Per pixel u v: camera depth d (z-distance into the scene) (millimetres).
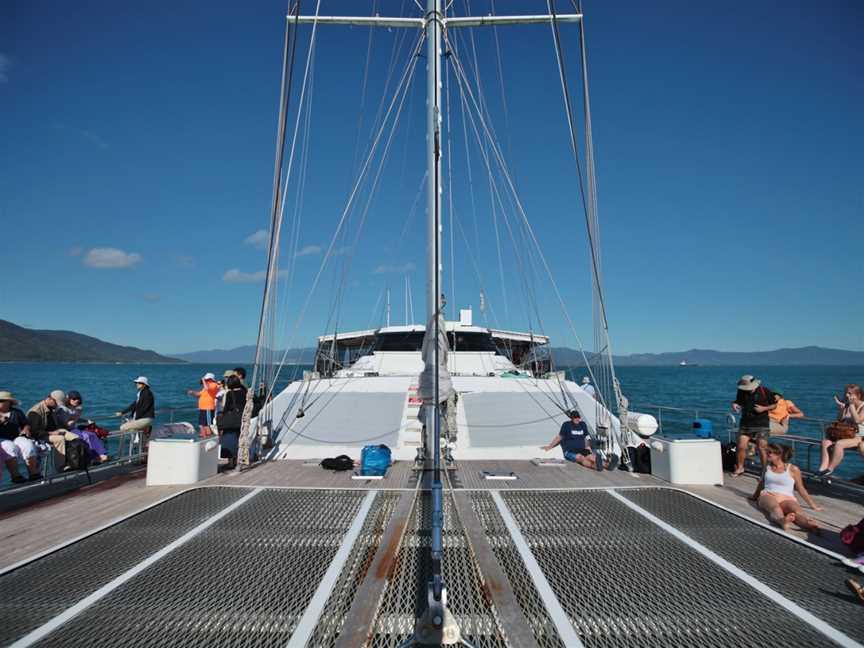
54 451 6973
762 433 7246
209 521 5020
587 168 7836
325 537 4570
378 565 3934
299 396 10203
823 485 6754
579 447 7766
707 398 34844
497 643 2963
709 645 2957
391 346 12711
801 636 3035
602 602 3422
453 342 12477
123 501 5793
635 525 4883
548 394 10156
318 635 3051
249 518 5094
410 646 2916
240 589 3605
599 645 2953
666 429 20141
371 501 5641
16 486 6312
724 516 5176
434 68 6316
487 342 12602
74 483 6824
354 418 9156
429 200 6078
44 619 3223
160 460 6582
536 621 3186
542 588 3619
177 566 3979
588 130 7855
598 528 4793
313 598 3480
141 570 3908
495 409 9445
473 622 3156
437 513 3152
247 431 7281
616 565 3992
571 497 5820
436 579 3000
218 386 10016
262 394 8711
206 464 6824
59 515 5324
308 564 4016
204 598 3480
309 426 8945
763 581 3730
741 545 4406
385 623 3162
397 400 9789
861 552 4137
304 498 5785
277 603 3416
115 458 8273
